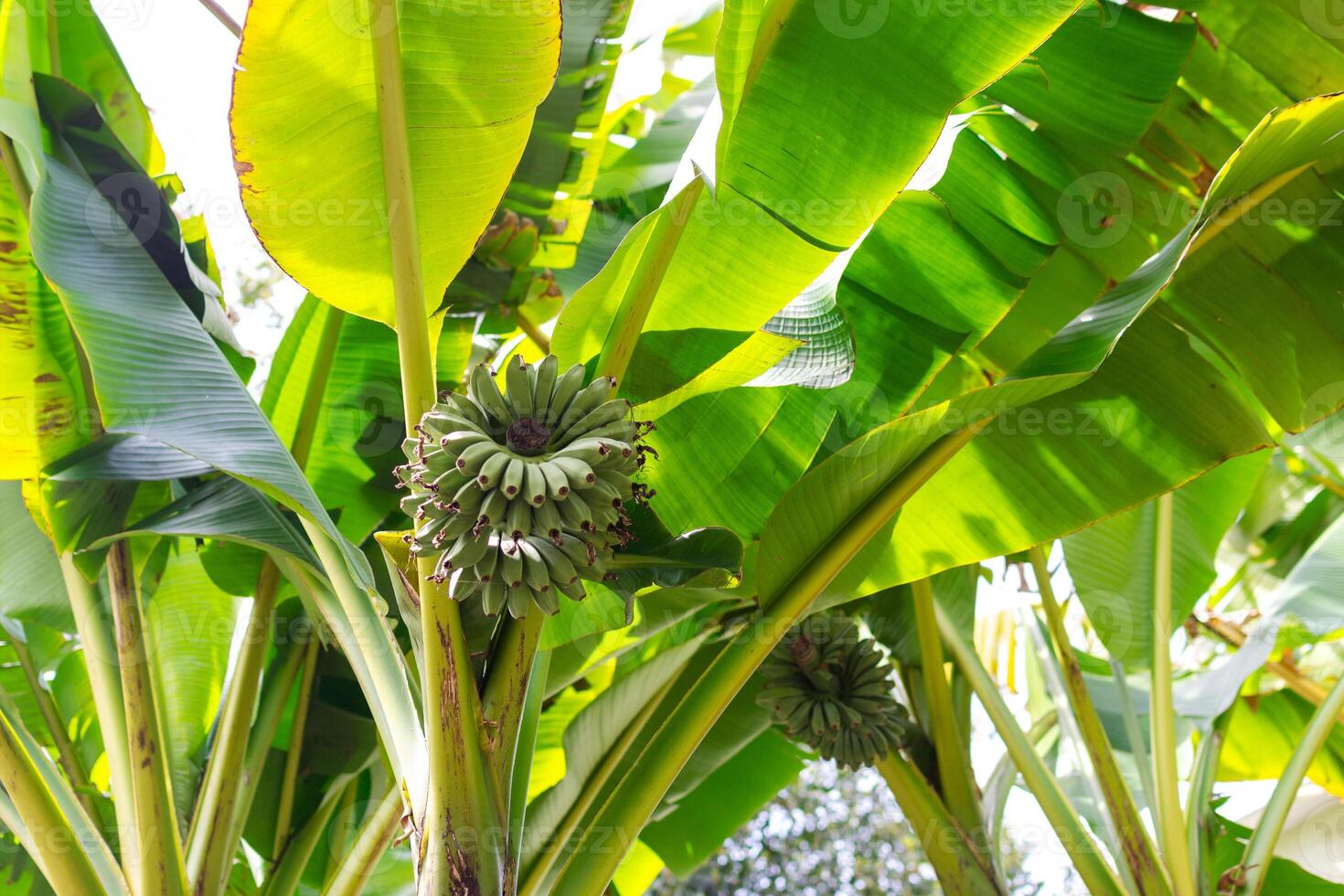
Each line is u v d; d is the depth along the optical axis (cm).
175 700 212
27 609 205
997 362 214
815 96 155
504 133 141
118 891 173
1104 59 193
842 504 169
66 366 188
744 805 270
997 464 184
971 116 196
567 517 132
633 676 199
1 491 208
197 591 219
